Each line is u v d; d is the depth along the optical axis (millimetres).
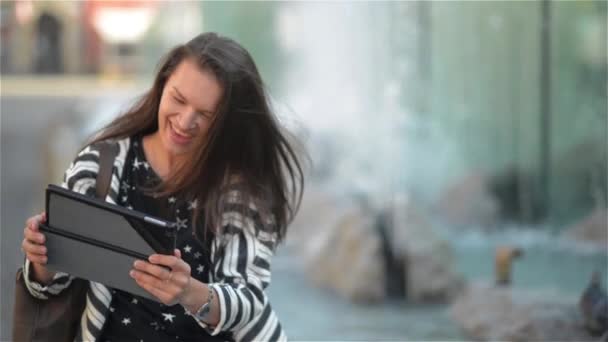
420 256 10539
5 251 12539
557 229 14102
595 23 15000
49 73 46969
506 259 8758
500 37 15570
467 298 8844
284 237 4246
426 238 10734
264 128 4090
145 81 26094
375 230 10867
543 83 14961
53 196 3678
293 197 4289
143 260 3623
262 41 18297
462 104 15539
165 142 3994
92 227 3674
